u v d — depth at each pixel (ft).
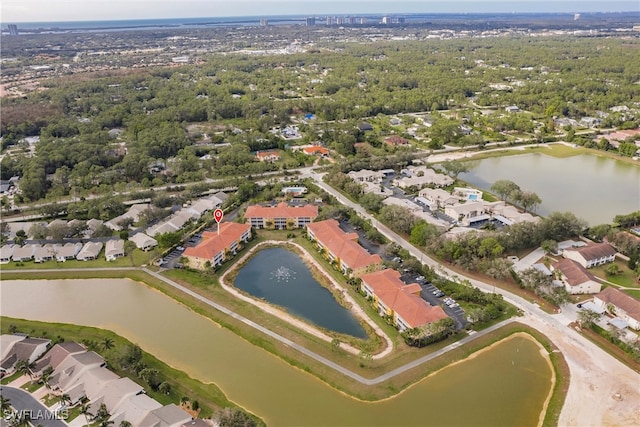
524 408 414.62
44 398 415.64
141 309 565.53
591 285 567.59
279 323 528.63
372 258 618.03
